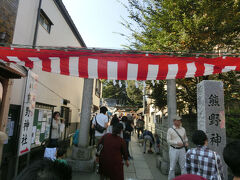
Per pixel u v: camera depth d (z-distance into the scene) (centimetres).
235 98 599
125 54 396
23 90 539
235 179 148
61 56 397
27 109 423
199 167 263
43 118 658
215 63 405
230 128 527
